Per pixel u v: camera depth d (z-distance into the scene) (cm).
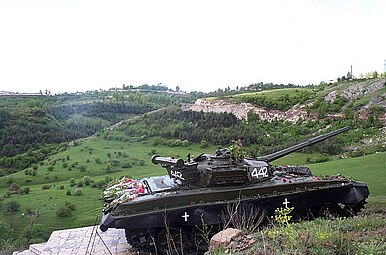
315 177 1033
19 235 2534
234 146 1012
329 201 999
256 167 977
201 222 885
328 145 3297
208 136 4116
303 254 596
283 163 3056
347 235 661
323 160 3059
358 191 1021
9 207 3145
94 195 3503
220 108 5003
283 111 4541
